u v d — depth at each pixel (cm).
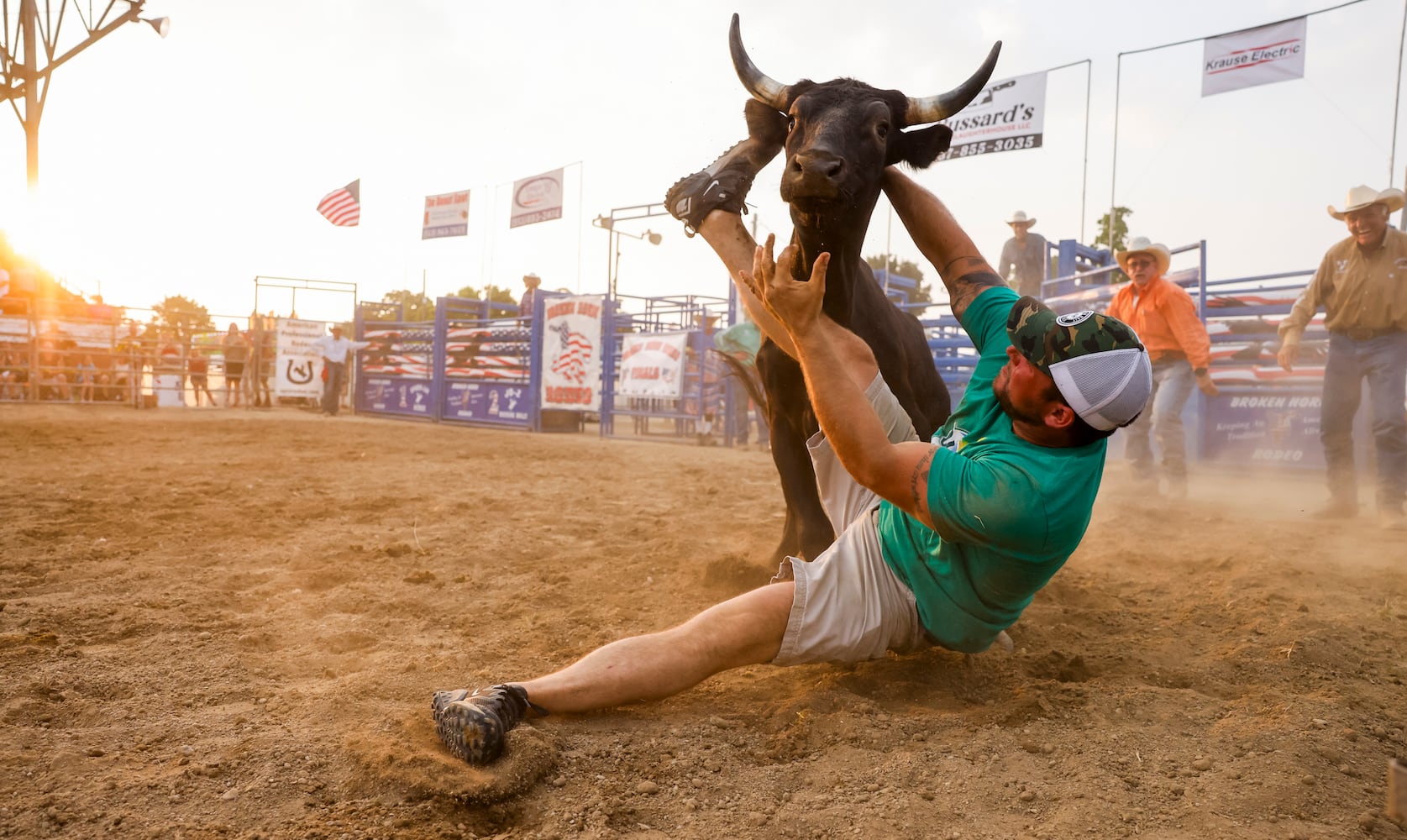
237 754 227
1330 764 229
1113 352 218
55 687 271
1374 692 292
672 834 195
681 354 1478
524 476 892
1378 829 198
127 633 335
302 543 513
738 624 255
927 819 200
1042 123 1396
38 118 2019
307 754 228
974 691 288
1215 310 1055
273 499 670
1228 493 859
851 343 301
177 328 2175
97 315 2000
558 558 496
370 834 192
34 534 508
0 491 664
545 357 1692
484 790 205
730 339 934
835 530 323
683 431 1622
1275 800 209
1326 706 268
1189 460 1060
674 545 528
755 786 217
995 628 265
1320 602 409
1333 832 196
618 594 416
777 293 223
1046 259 1394
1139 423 832
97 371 1944
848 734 242
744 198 357
